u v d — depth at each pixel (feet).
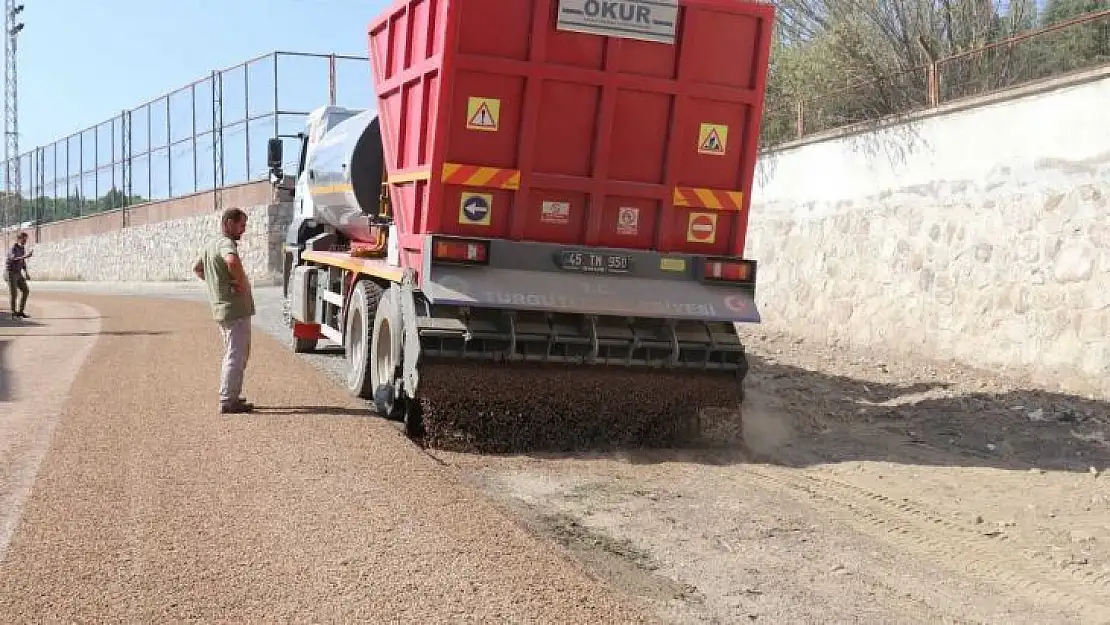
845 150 51.49
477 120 27.48
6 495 20.53
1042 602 18.54
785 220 56.49
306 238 51.24
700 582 18.71
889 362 45.19
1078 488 26.00
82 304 82.84
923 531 22.40
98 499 19.99
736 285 29.27
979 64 49.42
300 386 33.83
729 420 29.60
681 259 28.91
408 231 30.27
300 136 53.62
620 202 28.78
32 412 29.27
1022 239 40.78
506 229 28.14
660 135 28.76
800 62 59.31
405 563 17.20
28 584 15.67
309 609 15.24
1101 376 36.88
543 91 27.71
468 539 18.54
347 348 36.52
